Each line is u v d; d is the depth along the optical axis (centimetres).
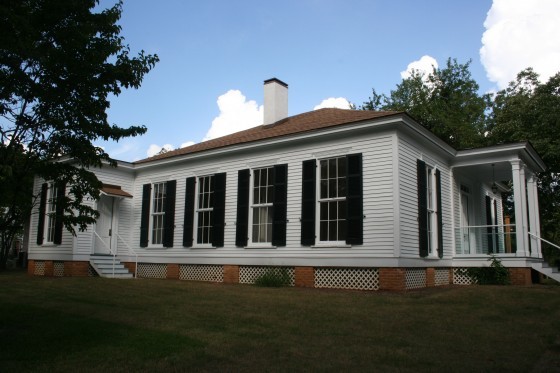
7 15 546
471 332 739
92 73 669
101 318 848
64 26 640
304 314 889
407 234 1306
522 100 2588
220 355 604
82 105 672
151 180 1936
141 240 1903
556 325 790
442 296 1105
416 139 1428
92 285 1346
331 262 1358
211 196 1730
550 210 2648
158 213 1884
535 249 1662
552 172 2500
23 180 664
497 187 2273
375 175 1319
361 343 671
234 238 1612
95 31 662
